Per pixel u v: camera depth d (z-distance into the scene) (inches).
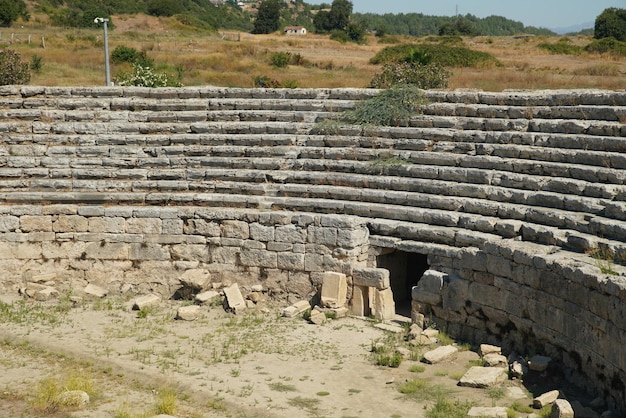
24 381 709.9
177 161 1059.3
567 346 689.6
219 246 987.9
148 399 667.4
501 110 975.0
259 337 836.6
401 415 626.8
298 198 988.6
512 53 2906.0
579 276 665.6
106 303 967.6
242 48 2957.7
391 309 901.8
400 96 1047.0
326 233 931.3
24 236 1016.9
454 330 829.2
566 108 925.8
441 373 722.2
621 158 815.7
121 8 5032.0
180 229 998.4
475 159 934.4
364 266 928.3
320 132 1058.1
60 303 963.3
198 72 2085.4
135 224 1005.8
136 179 1053.2
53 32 3540.8
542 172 879.7
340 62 2576.3
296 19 7760.8
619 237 722.8
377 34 5334.6
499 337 786.2
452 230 869.8
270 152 1043.3
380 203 951.6
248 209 986.1
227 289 943.7
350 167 1000.9
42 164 1068.5
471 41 3934.5
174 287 1001.5
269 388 689.6
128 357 772.0
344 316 902.4
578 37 3831.2
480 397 658.2
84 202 1029.2
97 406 649.6
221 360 763.4
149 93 1143.6
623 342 602.2
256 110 1099.3
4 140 1082.7
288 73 2217.0
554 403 600.4
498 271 777.6
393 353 778.8
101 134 1093.8
